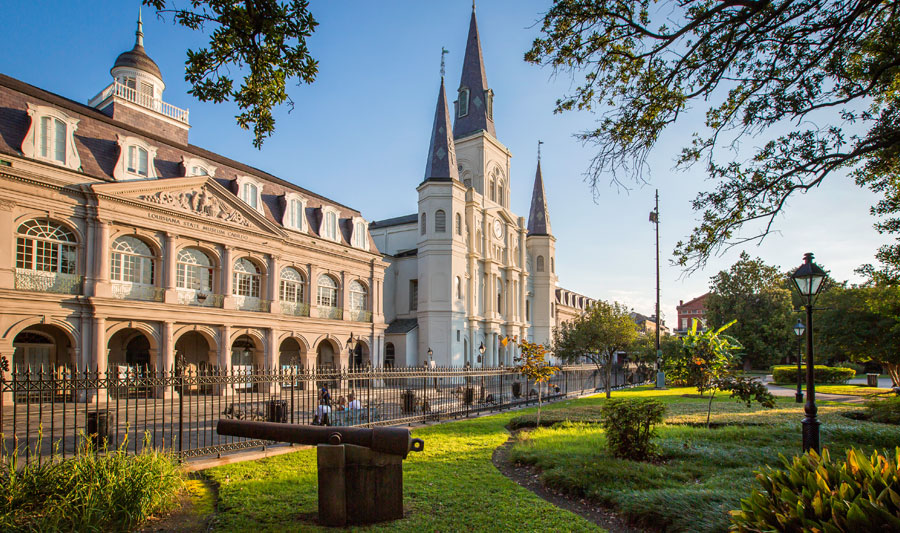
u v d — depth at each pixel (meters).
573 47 8.83
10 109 21.34
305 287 34.25
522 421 16.61
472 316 47.19
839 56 8.37
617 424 10.30
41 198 21.28
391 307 48.66
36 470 6.80
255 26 7.45
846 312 29.03
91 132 24.00
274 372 13.68
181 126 34.00
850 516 3.74
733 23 7.53
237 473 9.46
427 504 7.66
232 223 28.70
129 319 23.88
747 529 4.39
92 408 19.12
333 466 6.81
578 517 7.11
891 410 15.16
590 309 32.97
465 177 55.75
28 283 20.92
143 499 6.85
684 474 8.77
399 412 18.59
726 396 26.20
